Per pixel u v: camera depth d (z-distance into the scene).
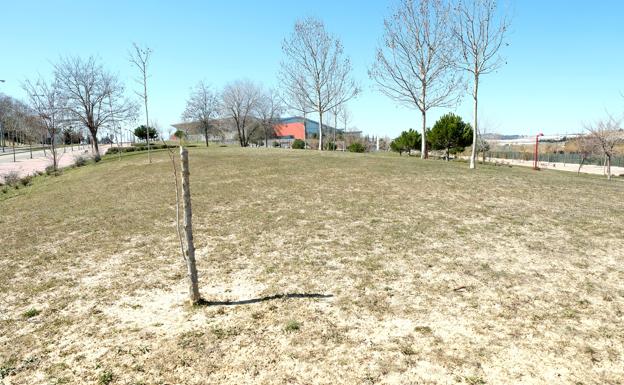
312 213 9.16
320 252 6.39
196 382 3.18
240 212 9.55
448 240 6.88
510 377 3.10
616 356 3.35
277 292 4.89
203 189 13.02
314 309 4.38
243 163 19.62
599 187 13.05
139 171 18.92
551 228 7.59
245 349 3.63
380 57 27.48
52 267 6.20
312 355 3.49
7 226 9.54
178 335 3.93
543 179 14.63
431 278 5.19
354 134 72.88
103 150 53.16
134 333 4.02
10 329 4.23
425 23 26.08
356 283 5.09
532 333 3.75
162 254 6.61
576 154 44.28
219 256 6.37
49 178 22.56
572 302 4.41
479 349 3.50
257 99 65.00
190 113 56.53
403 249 6.43
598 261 5.75
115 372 3.36
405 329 3.89
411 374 3.18
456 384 3.04
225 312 4.40
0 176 26.75
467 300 4.51
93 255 6.73
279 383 3.12
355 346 3.61
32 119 44.47
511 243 6.66
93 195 13.47
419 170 16.41
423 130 27.44
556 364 3.25
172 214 9.66
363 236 7.22
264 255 6.33
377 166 17.72
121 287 5.26
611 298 4.48
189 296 4.82
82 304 4.79
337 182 13.56
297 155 24.14
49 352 3.74
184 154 4.39
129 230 8.31
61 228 8.86
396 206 9.73
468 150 55.06
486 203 10.00
